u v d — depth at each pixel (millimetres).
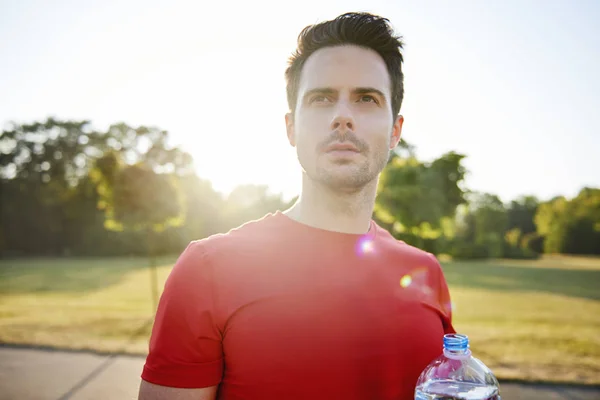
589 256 49312
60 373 5117
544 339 7184
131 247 36375
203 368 1103
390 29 1314
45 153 42469
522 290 15578
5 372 5145
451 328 1492
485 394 1195
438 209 12047
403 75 1370
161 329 1120
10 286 15719
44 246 40031
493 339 7141
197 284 1142
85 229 39281
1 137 42188
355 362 1137
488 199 46531
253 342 1105
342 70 1219
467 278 20500
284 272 1172
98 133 43094
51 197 40781
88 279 18281
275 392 1091
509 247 44625
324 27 1279
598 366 5617
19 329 7445
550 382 4941
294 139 1375
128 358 5703
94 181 10922
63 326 7730
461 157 13352
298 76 1315
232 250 1192
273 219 1302
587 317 9859
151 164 11016
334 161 1180
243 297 1132
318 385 1101
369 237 1331
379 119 1236
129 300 11891
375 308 1207
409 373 1207
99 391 4566
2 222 39750
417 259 1406
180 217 11141
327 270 1202
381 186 11961
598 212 49250
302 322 1129
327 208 1264
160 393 1081
